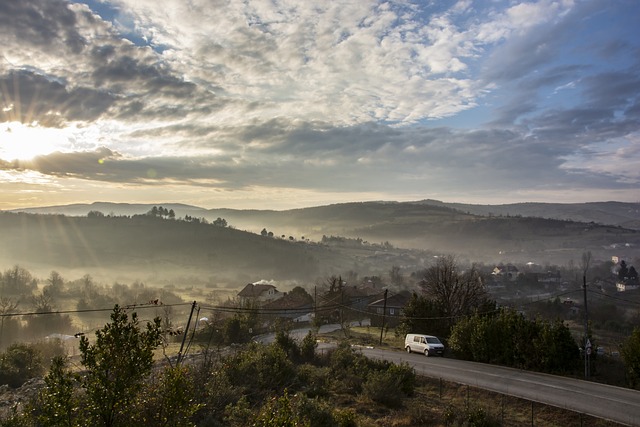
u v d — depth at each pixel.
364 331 58.19
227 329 45.34
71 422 7.47
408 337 40.69
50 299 80.19
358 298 78.81
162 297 100.50
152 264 183.88
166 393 8.42
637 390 24.67
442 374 29.41
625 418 19.52
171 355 34.34
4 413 16.47
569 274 183.88
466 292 51.12
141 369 7.93
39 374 31.12
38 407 10.36
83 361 7.77
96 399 7.60
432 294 53.41
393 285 144.00
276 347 28.59
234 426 15.36
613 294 119.56
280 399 9.78
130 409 8.02
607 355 35.00
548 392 24.17
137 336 8.12
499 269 187.00
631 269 134.50
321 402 20.59
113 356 7.82
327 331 58.97
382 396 23.03
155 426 8.16
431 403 23.77
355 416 19.33
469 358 35.94
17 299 88.31
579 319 77.31
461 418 19.88
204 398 17.48
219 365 23.25
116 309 8.20
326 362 32.66
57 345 40.88
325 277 176.62
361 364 29.75
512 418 21.00
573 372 29.30
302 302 79.06
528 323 32.12
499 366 32.41
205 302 102.94
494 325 34.22
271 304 76.81
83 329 65.12
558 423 20.02
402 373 25.75
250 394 21.25
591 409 20.84
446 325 44.75
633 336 26.22
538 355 30.62
